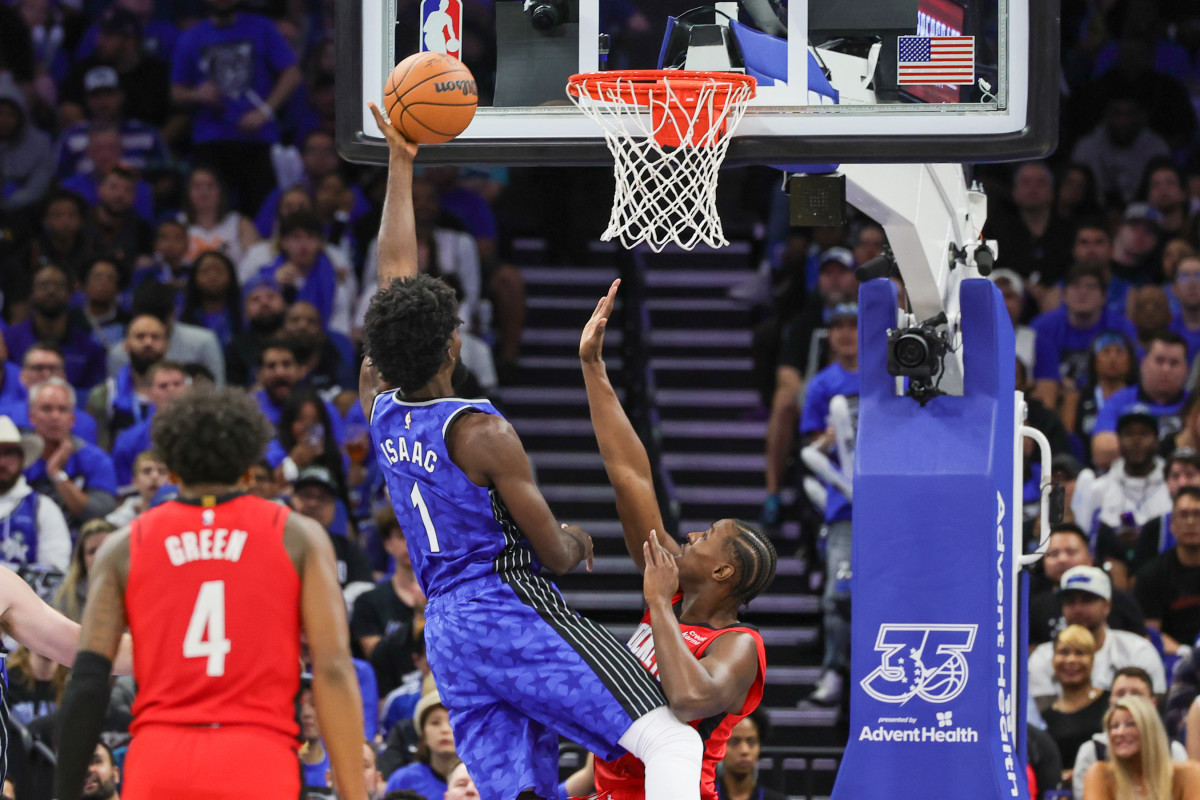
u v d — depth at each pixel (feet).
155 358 59.11
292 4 80.02
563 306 76.89
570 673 22.85
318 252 68.18
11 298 67.62
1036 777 43.52
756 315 75.97
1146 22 77.05
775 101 27.73
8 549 50.39
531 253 80.79
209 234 70.49
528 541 23.95
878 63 27.55
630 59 28.86
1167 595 51.39
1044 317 65.82
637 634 26.27
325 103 77.97
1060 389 62.90
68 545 51.34
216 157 75.15
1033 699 47.37
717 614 25.38
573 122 28.45
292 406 56.44
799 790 53.57
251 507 22.48
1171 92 76.64
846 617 54.85
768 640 59.72
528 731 23.43
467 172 77.15
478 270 69.82
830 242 71.10
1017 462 30.78
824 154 27.35
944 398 29.01
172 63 78.07
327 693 22.25
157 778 21.45
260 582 22.12
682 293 79.30
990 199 71.67
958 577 27.99
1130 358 60.85
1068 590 47.42
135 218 71.56
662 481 63.10
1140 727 41.04
